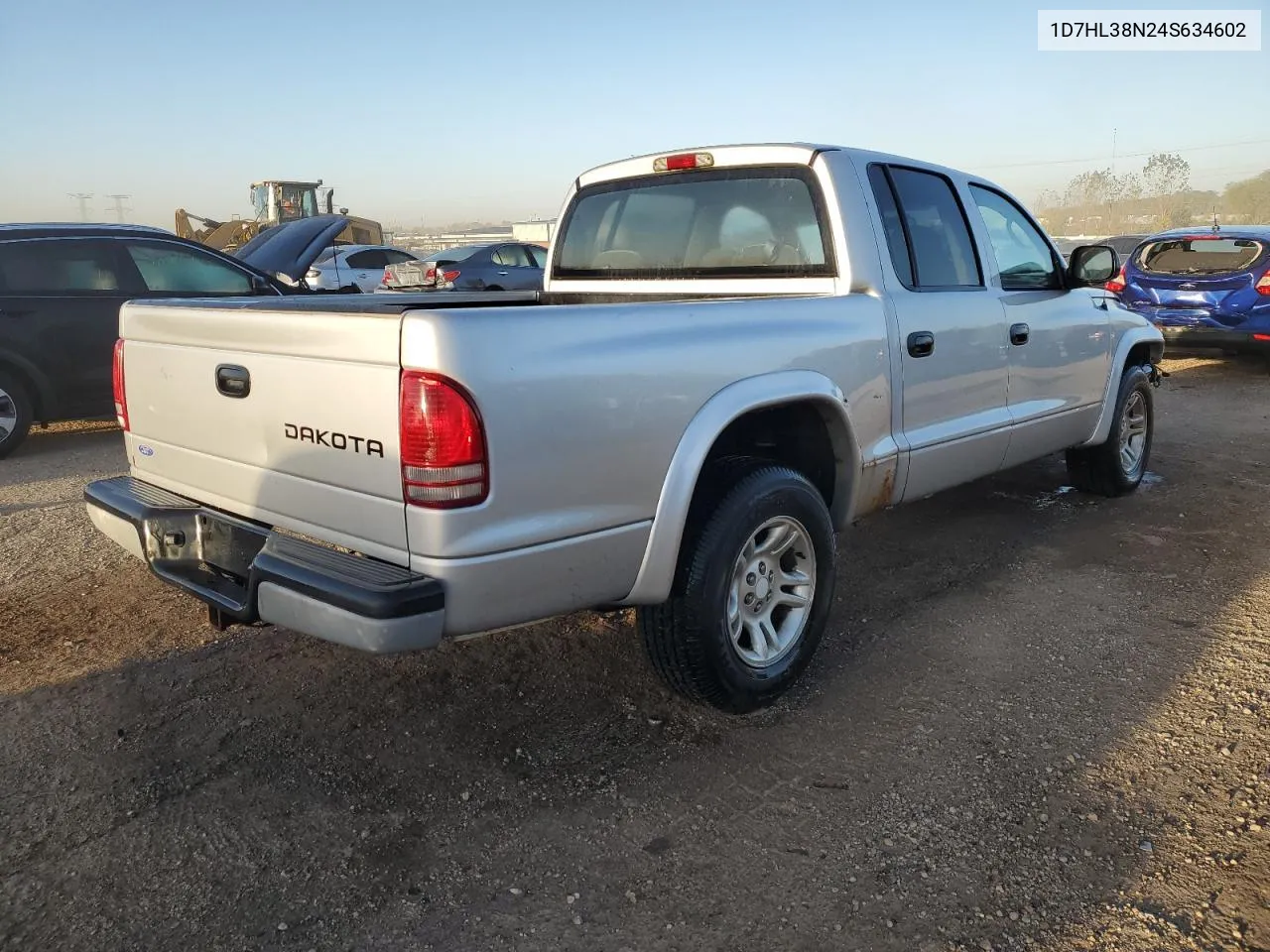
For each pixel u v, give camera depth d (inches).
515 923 93.8
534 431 100.7
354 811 111.4
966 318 166.9
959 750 123.3
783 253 155.7
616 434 108.4
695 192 166.6
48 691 138.9
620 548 111.3
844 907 95.3
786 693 139.3
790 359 130.0
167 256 324.8
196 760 121.6
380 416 98.3
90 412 311.4
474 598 99.3
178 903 96.2
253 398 112.9
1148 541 204.1
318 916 94.7
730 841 105.9
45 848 104.2
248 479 116.6
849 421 140.6
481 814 111.0
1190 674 142.7
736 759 122.4
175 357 125.0
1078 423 210.2
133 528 126.3
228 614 114.0
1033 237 198.4
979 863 101.3
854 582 183.3
